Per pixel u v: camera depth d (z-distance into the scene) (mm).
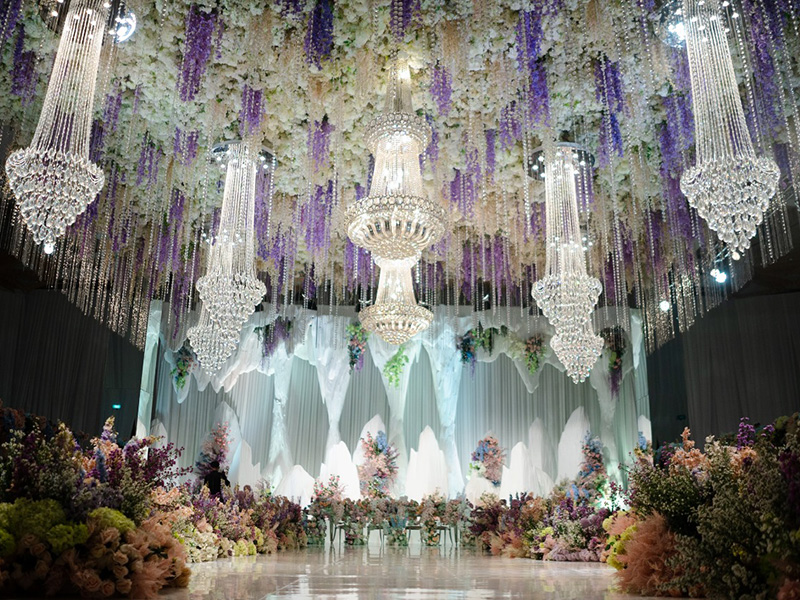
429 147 7879
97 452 4191
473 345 12266
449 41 6324
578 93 6902
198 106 7250
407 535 11242
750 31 5953
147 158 8156
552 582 4801
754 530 3270
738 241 4512
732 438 5105
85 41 4695
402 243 6613
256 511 9352
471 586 4449
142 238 10227
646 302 11633
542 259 10664
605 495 11031
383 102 7281
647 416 11516
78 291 10664
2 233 9258
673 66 6363
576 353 7199
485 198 9039
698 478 4176
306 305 12445
